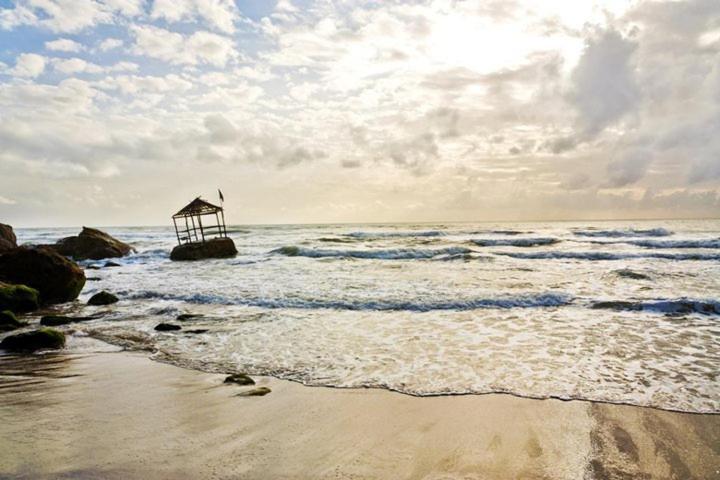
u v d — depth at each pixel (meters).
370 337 9.77
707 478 3.99
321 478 3.94
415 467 4.18
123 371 7.65
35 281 15.38
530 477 4.00
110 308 14.08
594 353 8.40
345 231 64.44
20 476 3.90
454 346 8.98
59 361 8.32
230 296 14.96
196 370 7.71
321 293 14.94
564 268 21.20
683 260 24.28
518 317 11.46
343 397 6.29
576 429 5.14
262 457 4.36
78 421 5.31
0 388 6.70
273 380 7.13
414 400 6.15
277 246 39.69
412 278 18.28
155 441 4.72
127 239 61.00
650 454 4.49
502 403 6.01
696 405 5.87
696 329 10.11
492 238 40.59
